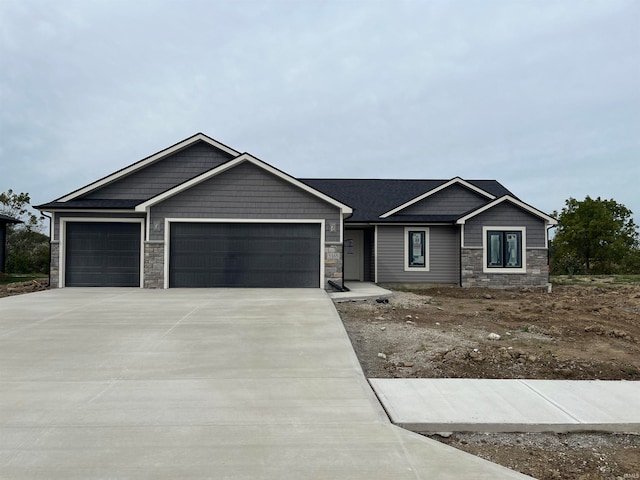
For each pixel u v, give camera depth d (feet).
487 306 35.70
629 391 15.61
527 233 51.52
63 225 43.62
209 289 41.52
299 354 19.21
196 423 12.30
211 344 20.72
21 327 24.03
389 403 14.20
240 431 11.84
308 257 43.42
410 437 11.71
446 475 9.85
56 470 9.84
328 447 11.03
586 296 45.01
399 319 29.17
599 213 100.17
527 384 16.28
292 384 15.55
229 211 43.01
